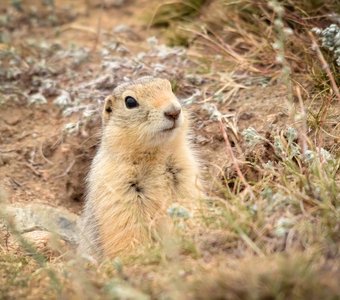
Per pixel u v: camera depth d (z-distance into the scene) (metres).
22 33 17.34
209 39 14.48
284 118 12.02
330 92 11.63
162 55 14.81
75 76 15.05
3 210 9.23
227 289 6.90
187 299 6.92
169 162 10.68
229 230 8.22
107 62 14.95
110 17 17.77
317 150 9.84
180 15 16.25
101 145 11.23
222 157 12.06
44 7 18.62
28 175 13.45
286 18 13.55
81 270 7.87
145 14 16.95
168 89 10.88
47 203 12.73
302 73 12.90
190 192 10.54
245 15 14.63
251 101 12.98
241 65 13.81
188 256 8.09
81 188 13.48
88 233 10.79
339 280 6.84
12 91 14.76
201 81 13.88
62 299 7.59
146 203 10.46
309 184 8.49
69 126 13.63
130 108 10.59
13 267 8.87
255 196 9.18
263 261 7.41
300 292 6.75
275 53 13.35
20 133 14.11
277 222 8.02
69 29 17.34
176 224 8.64
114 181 10.49
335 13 13.15
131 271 8.00
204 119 12.91
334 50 11.77
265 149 11.18
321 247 7.56
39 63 15.40
